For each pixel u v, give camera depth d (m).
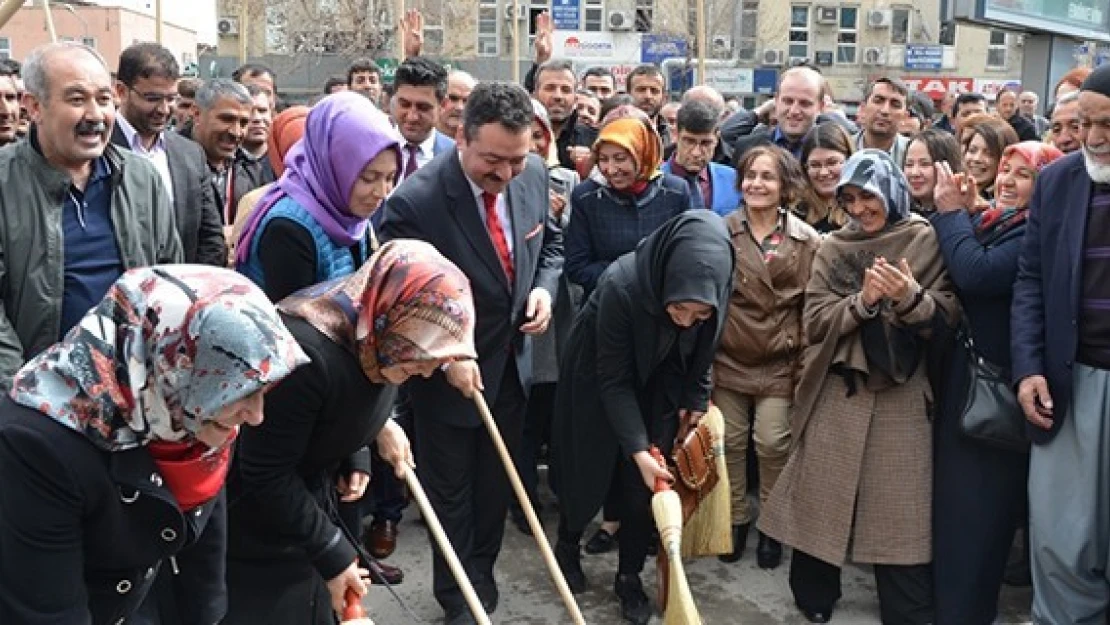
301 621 2.43
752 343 3.92
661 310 3.11
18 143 2.79
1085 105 2.94
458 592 3.40
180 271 1.67
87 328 1.67
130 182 2.87
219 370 1.59
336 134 2.55
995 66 25.14
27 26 31.47
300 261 2.58
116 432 1.66
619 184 4.06
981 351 3.34
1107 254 3.01
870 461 3.48
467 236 3.21
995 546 3.41
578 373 3.43
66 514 1.65
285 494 2.20
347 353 2.17
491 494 3.46
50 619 1.68
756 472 4.67
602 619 3.63
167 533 1.80
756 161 3.88
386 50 16.02
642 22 23.88
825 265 3.60
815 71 5.01
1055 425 3.13
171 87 3.90
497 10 23.67
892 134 5.16
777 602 3.78
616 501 3.63
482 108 3.08
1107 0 12.12
